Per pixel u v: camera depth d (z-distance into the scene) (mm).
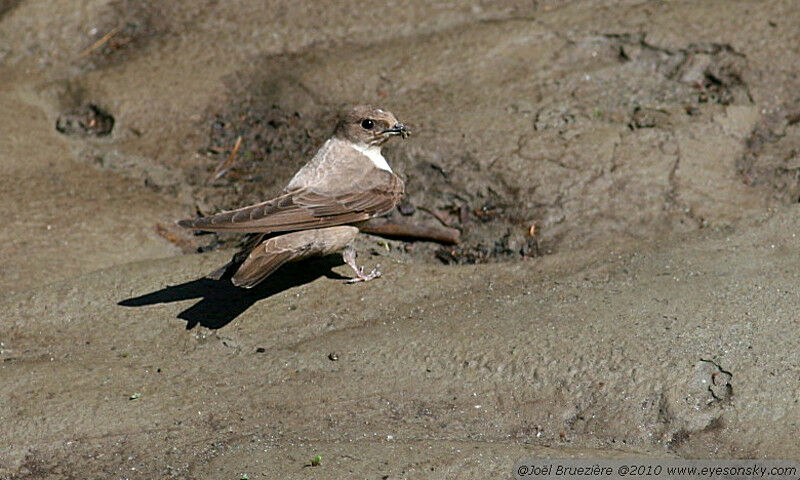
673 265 11383
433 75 15617
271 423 9477
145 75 16359
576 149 13688
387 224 13195
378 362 10203
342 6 17812
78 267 12297
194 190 14203
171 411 9641
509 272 11859
